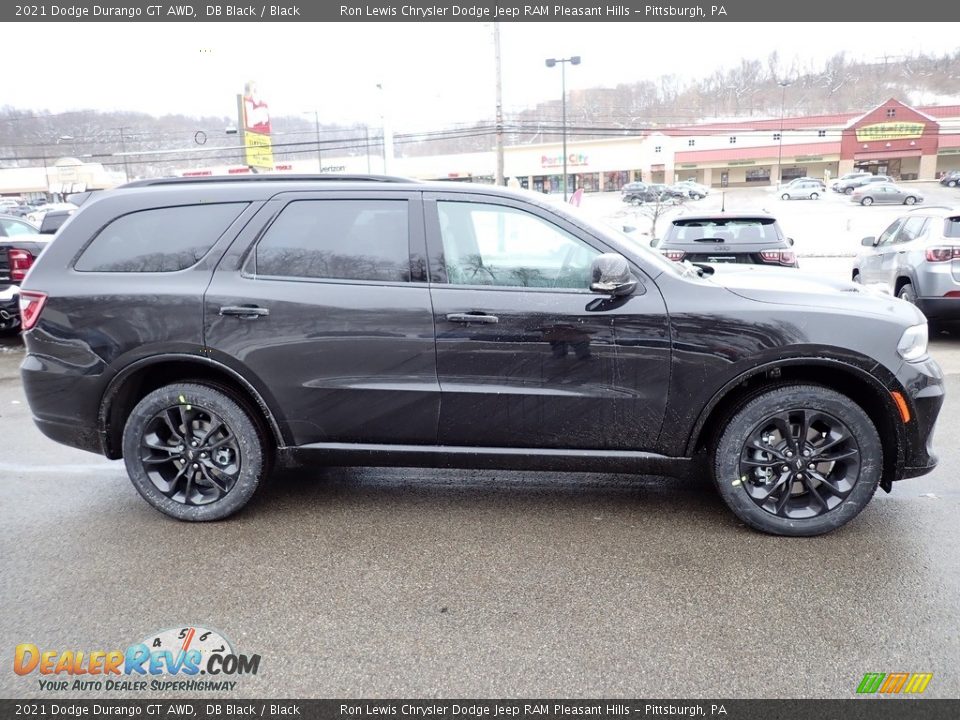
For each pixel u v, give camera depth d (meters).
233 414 3.62
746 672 2.48
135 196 3.71
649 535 3.53
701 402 3.40
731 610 2.85
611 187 67.25
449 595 3.01
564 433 3.54
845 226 37.16
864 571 3.12
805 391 3.34
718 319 3.33
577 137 66.19
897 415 3.33
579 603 2.93
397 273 3.51
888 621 2.75
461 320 3.43
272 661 2.59
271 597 3.00
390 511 3.87
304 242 3.58
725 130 65.94
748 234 8.12
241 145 38.22
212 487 3.81
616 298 3.40
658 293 3.39
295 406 3.59
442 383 3.50
